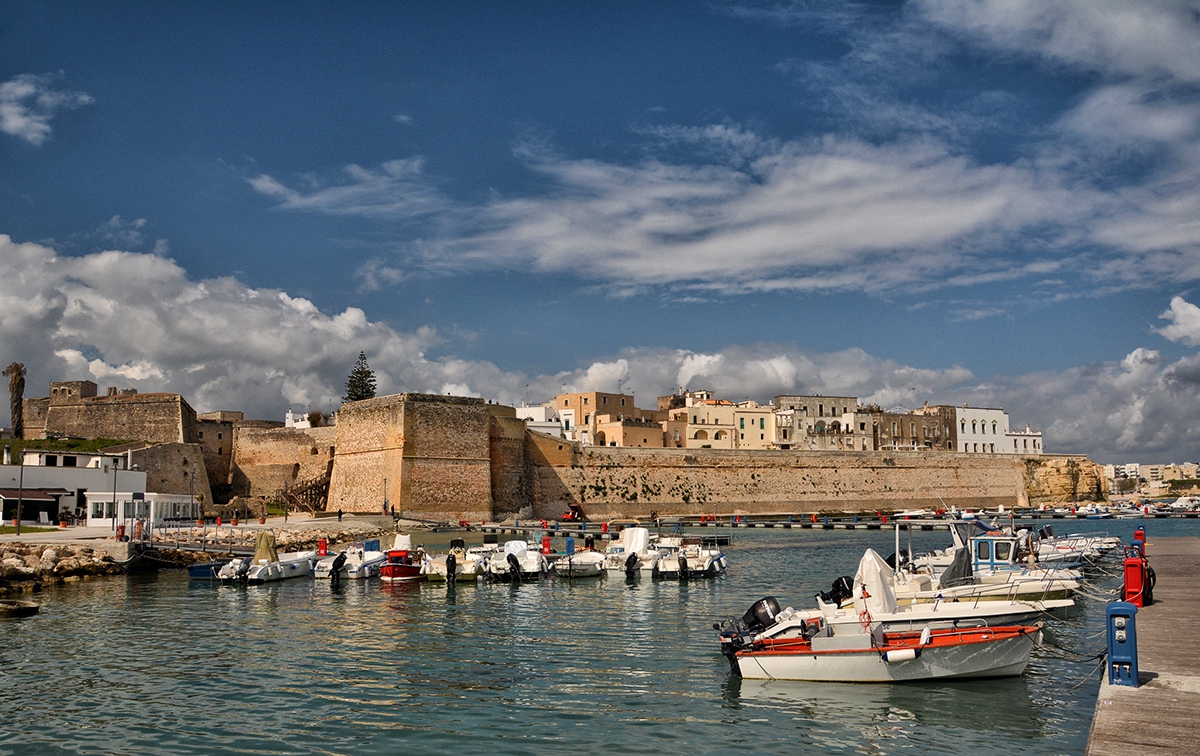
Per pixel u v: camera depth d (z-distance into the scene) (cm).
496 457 9106
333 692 2169
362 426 8912
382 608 3562
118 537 5091
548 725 1886
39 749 1758
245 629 3050
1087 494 13925
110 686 2234
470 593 4038
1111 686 1595
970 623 2217
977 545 3189
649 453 10075
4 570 4034
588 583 4406
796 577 4566
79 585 4250
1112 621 1622
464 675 2341
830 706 1975
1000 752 1691
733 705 2006
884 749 1712
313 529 6669
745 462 10575
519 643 2778
